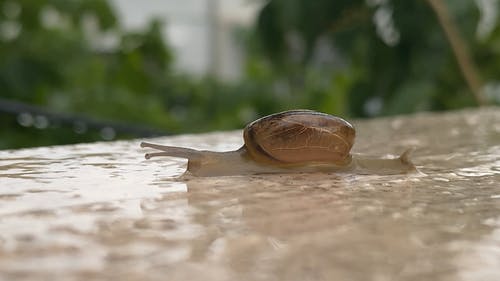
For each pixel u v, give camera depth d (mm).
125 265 77
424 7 386
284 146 125
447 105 474
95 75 525
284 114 126
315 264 77
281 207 101
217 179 121
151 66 576
